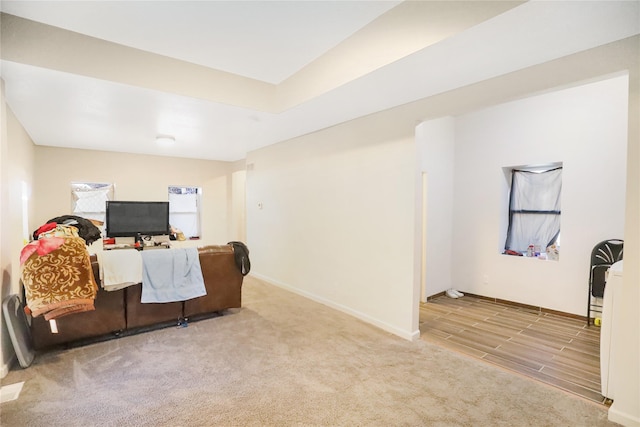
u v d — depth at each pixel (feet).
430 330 11.17
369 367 8.45
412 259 10.18
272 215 17.11
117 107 10.76
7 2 6.66
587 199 12.12
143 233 19.62
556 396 7.21
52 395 7.02
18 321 8.24
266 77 10.81
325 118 12.04
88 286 8.52
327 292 13.52
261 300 14.25
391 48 7.23
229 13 7.02
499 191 14.57
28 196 14.75
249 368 8.32
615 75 6.49
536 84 7.45
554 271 12.93
